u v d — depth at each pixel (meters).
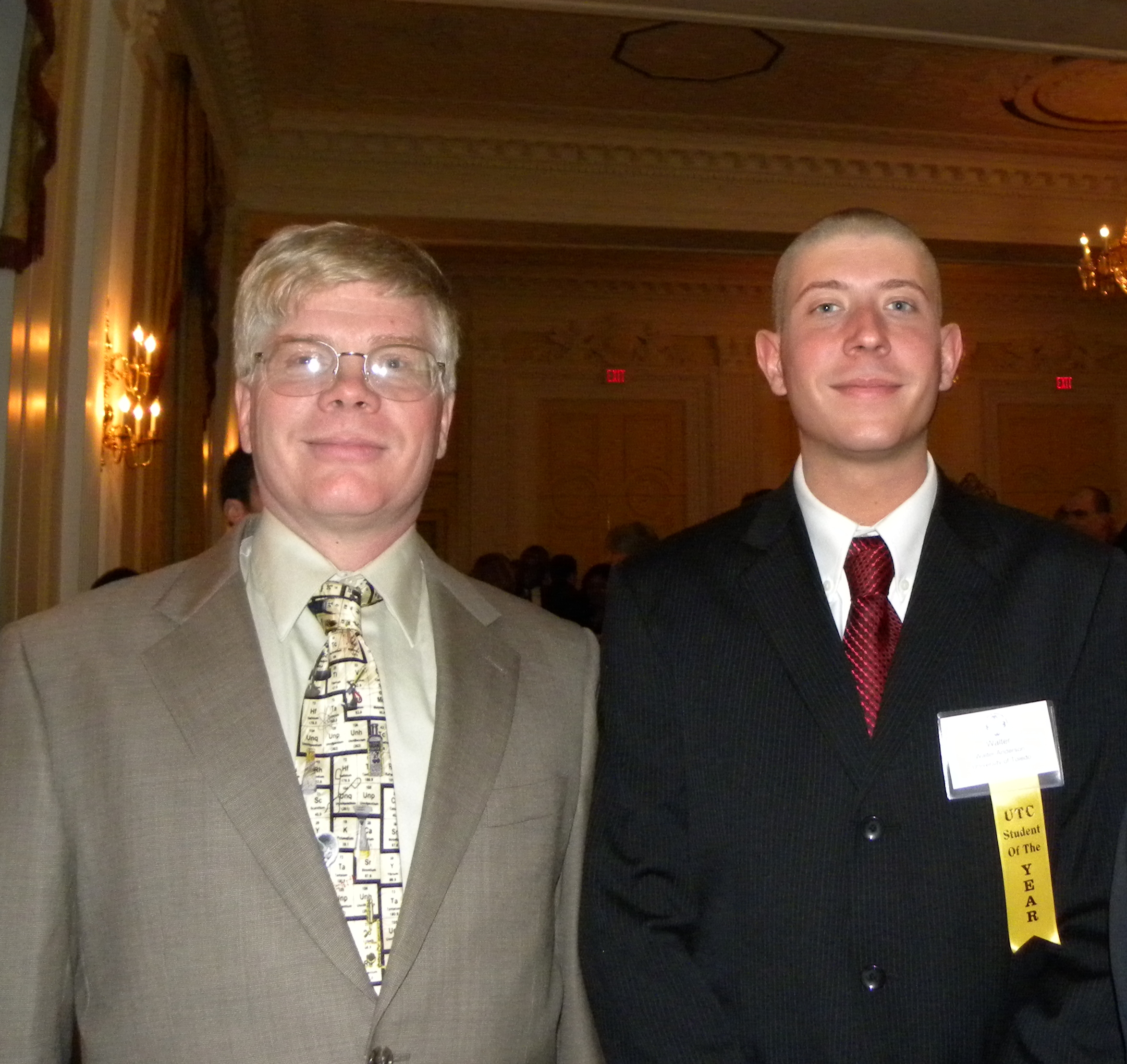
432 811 1.31
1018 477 11.58
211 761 1.25
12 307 3.14
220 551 1.46
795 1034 1.38
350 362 1.37
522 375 11.06
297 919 1.23
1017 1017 1.39
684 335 11.23
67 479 3.86
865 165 8.32
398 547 1.47
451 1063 1.26
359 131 7.71
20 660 1.29
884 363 1.50
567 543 10.98
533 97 7.46
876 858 1.39
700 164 8.19
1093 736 1.45
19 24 2.91
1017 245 8.62
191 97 5.66
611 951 1.43
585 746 1.53
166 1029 1.19
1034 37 5.05
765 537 1.62
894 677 1.45
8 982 1.19
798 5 4.80
